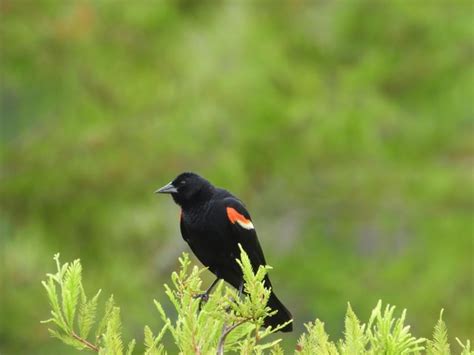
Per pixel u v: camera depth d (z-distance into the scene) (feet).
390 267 58.23
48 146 53.21
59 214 53.16
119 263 53.36
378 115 54.19
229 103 55.16
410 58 57.00
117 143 52.90
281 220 65.05
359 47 59.77
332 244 62.13
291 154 56.54
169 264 59.06
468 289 56.29
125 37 54.95
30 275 51.06
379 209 60.23
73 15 52.37
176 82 56.03
